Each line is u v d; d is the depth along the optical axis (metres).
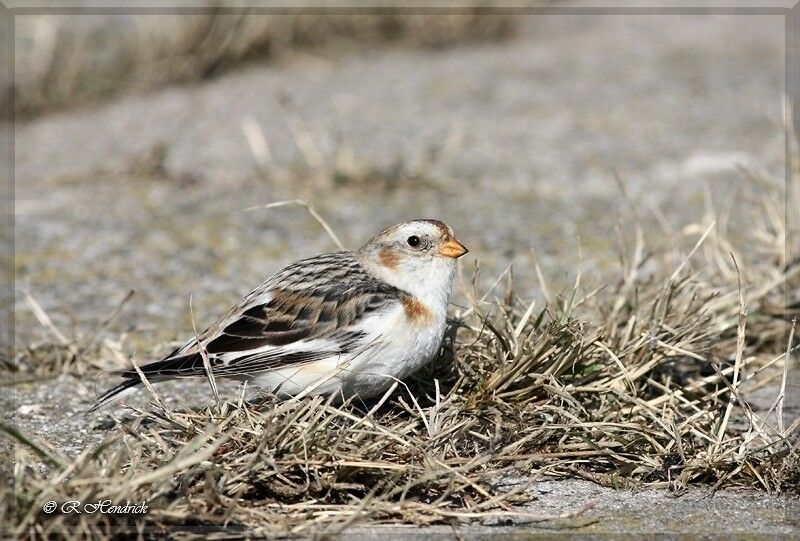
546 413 7.79
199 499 6.55
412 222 8.17
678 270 8.70
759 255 11.47
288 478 6.98
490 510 6.89
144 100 18.39
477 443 7.50
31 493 6.22
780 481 7.46
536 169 15.02
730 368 8.21
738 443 7.88
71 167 15.26
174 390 9.08
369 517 6.71
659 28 22.53
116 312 10.09
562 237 12.63
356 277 8.15
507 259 11.96
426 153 15.57
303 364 7.84
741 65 19.67
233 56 19.58
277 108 17.70
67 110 17.95
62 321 10.62
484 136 16.33
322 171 14.95
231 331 7.91
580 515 6.95
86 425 8.37
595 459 7.62
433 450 7.16
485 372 8.04
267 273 11.87
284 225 13.30
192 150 15.91
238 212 13.70
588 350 8.17
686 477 7.45
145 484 6.50
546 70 19.75
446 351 8.42
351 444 7.09
